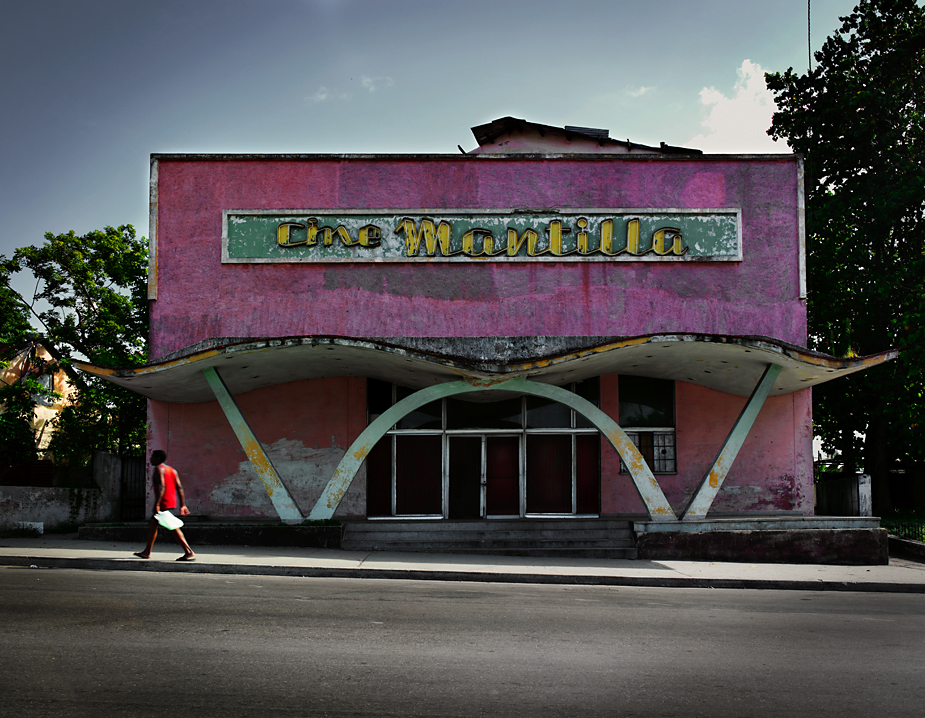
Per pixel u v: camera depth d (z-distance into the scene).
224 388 14.15
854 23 21.27
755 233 16.36
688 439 17.17
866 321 21.20
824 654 6.51
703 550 13.91
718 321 16.16
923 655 6.56
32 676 5.13
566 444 17.33
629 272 16.22
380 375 16.34
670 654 6.32
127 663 5.49
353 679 5.29
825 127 21.25
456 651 6.17
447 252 16.11
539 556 13.75
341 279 16.02
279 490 14.22
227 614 7.31
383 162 16.27
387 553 13.40
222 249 15.93
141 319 24.28
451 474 17.09
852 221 20.69
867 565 13.75
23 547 12.58
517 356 15.84
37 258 23.36
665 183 16.42
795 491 16.80
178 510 15.88
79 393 21.97
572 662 5.94
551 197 16.38
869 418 22.05
